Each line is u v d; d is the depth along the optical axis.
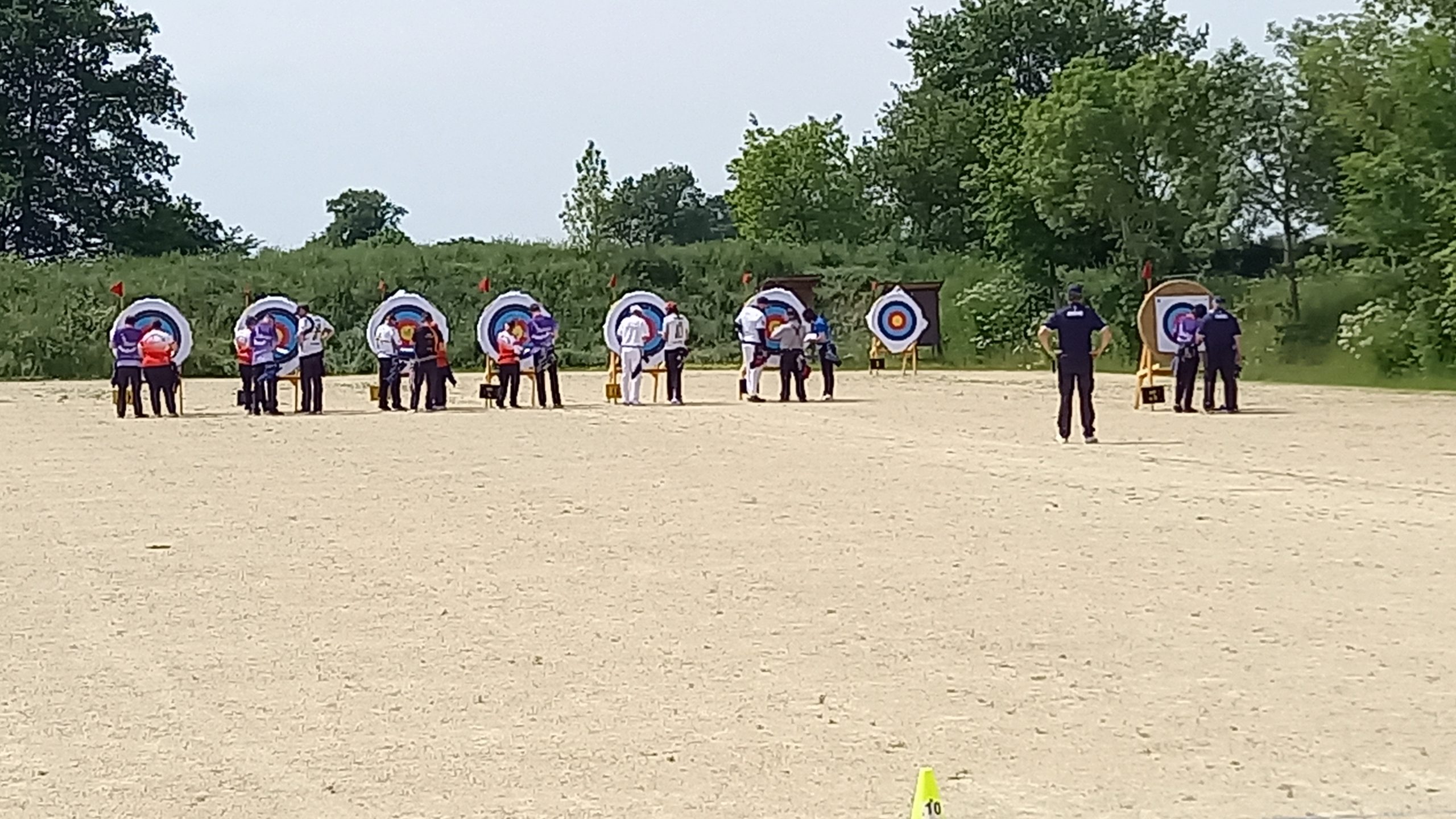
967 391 39.34
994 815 6.98
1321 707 8.71
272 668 9.88
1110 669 9.59
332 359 57.53
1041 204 54.59
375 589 12.49
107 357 53.91
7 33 76.19
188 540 15.12
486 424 29.47
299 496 18.50
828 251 65.88
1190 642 10.30
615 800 7.25
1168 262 53.88
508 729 8.46
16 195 75.94
